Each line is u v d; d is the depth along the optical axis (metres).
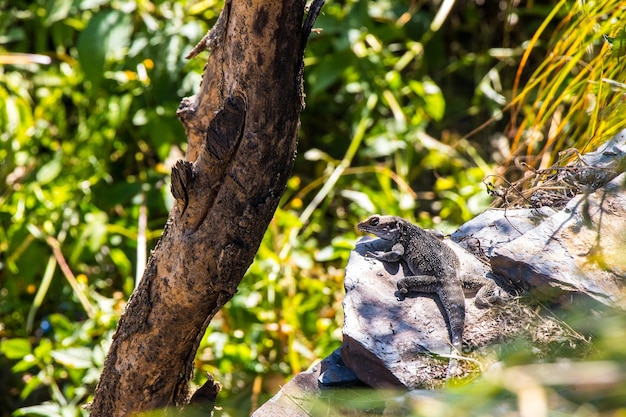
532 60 14.62
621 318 4.88
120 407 7.46
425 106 14.11
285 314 10.88
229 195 6.45
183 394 7.55
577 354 5.82
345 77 14.39
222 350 10.27
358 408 6.05
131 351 7.19
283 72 6.14
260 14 5.93
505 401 4.77
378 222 8.00
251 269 11.18
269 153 6.32
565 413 4.58
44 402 11.00
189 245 6.64
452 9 15.43
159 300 6.95
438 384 5.91
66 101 14.58
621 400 4.40
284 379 10.42
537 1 15.33
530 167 7.98
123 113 12.62
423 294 6.92
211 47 6.92
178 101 13.05
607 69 8.95
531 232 6.84
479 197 12.04
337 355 6.75
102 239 11.73
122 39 12.93
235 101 6.27
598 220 6.79
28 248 12.02
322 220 13.31
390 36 14.39
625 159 7.27
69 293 12.23
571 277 6.33
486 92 13.55
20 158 12.77
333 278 11.60
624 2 8.65
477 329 6.39
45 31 14.41
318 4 6.15
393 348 6.22
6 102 12.88
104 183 13.02
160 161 13.84
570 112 9.39
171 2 13.83
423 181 14.06
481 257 7.34
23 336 11.99
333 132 14.55
